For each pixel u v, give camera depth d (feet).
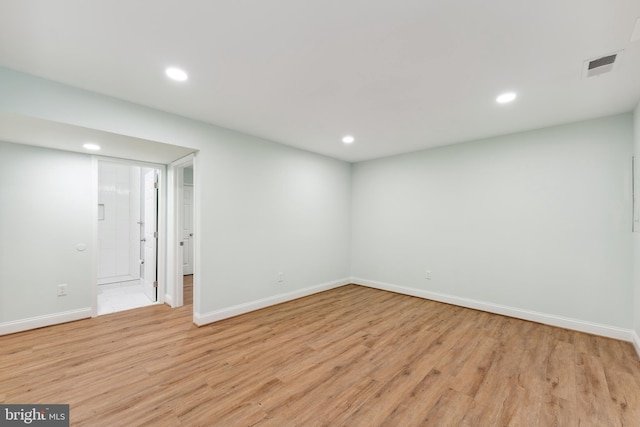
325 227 16.06
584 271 10.18
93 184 11.28
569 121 10.30
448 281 13.62
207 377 7.14
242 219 11.96
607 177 9.78
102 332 9.86
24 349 8.51
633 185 9.12
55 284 10.52
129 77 7.29
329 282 16.34
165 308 12.62
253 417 5.74
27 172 9.96
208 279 10.82
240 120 10.44
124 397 6.31
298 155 14.48
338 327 10.53
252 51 6.20
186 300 13.93
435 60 6.53
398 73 7.11
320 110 9.50
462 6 4.83
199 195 10.62
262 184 12.76
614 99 8.43
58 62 6.59
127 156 11.75
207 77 7.32
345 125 10.95
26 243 9.96
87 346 8.77
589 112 9.44
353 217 17.81
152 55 6.34
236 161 11.72
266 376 7.22
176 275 12.82
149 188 14.46
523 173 11.50
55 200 10.51
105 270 17.53
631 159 9.34
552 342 9.29
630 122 9.38
